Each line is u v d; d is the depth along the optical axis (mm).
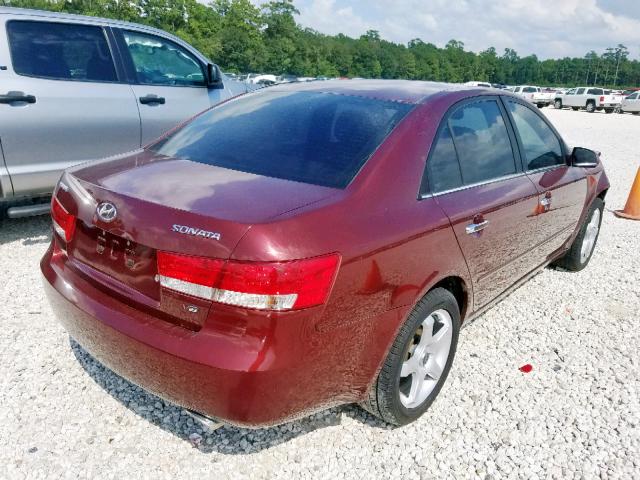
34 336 3359
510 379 3244
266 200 2148
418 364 2678
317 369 2100
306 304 1981
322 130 2701
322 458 2529
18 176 4777
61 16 5121
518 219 3285
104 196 2271
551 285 4684
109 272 2311
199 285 1970
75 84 5074
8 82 4664
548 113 34094
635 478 2521
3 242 4984
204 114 3275
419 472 2490
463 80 154375
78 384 2922
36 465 2383
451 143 2855
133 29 5598
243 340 1958
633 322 4082
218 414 2037
